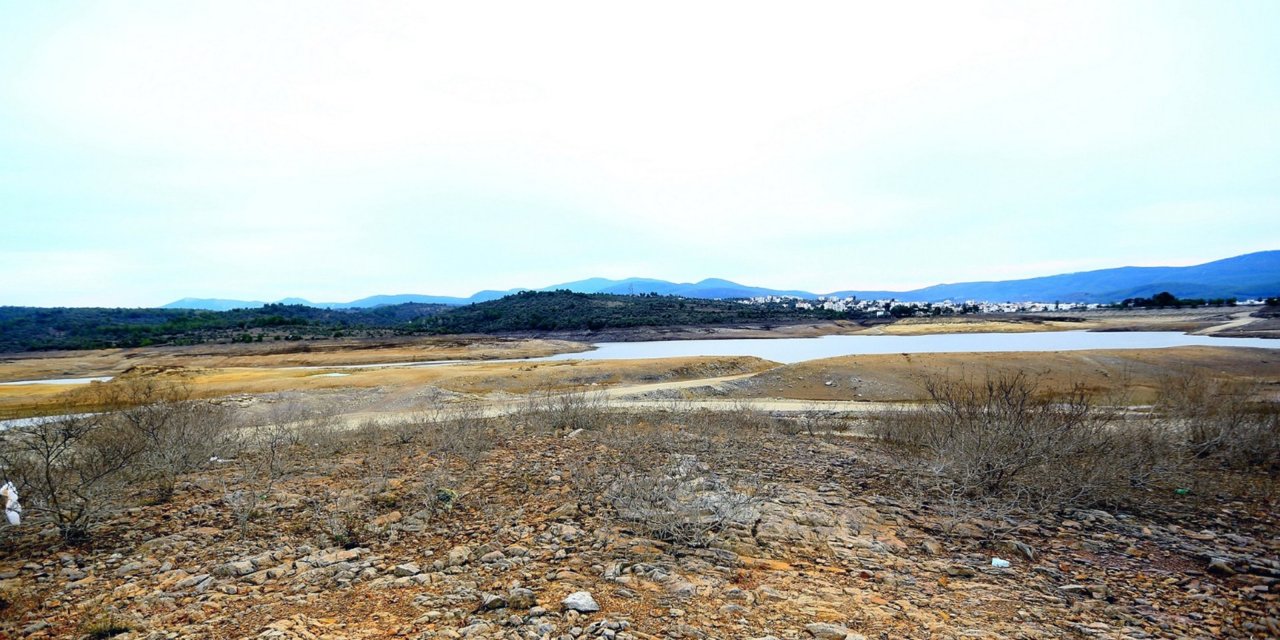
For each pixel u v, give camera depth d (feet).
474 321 510.99
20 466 28.02
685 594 16.93
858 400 105.40
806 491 29.89
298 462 41.65
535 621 15.15
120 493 30.83
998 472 30.68
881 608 16.07
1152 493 30.78
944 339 339.16
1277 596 17.74
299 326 447.42
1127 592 18.10
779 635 14.34
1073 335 355.15
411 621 15.64
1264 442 40.83
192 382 144.15
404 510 27.17
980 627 15.14
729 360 160.45
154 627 15.55
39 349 328.49
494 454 42.14
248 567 20.16
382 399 107.86
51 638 15.21
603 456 39.52
